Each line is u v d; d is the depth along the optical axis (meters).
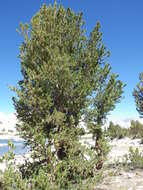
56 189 8.99
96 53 11.84
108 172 12.16
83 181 10.09
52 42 11.11
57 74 10.24
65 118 10.24
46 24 11.41
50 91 10.56
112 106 11.58
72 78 10.42
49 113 9.96
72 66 11.17
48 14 11.52
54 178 9.38
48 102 9.78
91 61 11.67
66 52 11.30
